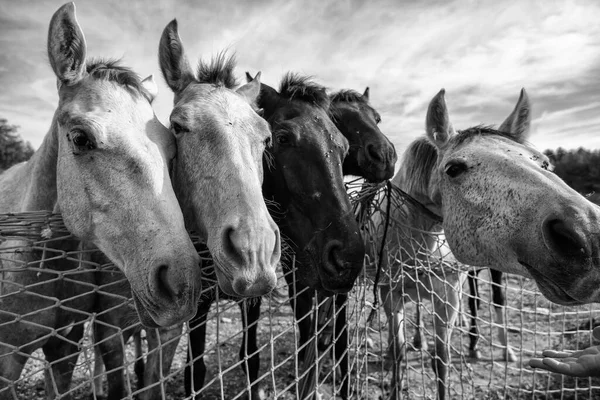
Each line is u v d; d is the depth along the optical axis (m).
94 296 2.34
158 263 1.41
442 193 2.45
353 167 3.36
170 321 1.40
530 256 1.81
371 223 2.87
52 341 2.39
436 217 2.88
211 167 1.73
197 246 2.13
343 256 2.22
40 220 1.67
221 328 5.41
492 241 2.02
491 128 2.50
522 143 2.48
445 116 2.67
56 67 1.72
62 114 1.64
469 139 2.40
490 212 2.03
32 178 2.10
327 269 2.24
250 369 3.06
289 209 2.48
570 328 5.10
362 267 2.45
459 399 3.55
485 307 6.48
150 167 1.57
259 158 1.93
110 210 1.54
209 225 1.67
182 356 4.45
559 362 1.66
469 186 2.17
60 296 2.12
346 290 2.23
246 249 1.49
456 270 2.87
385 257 2.82
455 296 3.16
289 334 5.16
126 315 2.27
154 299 1.41
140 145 1.60
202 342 2.81
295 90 2.79
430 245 3.25
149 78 2.49
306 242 2.39
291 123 2.53
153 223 1.49
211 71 2.23
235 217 1.57
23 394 3.30
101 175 1.55
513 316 5.83
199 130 1.81
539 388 3.73
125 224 1.51
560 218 1.67
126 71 1.83
